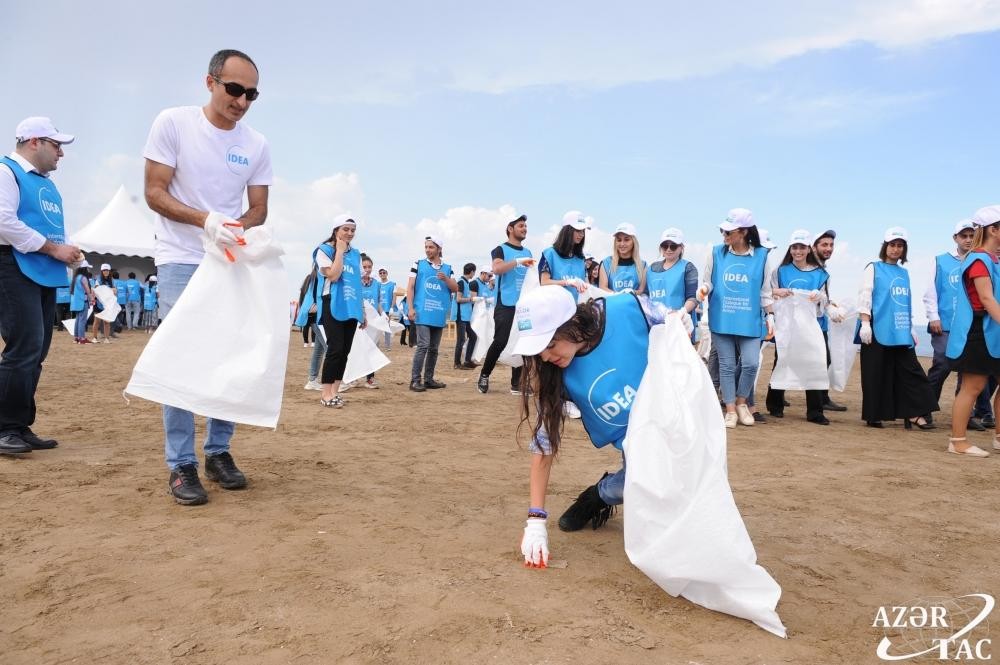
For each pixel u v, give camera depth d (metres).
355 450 5.22
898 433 6.93
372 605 2.42
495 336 8.91
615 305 2.86
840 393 11.13
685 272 7.09
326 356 7.41
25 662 2.00
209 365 3.50
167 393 3.42
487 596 2.54
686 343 2.62
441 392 9.16
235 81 3.73
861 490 4.39
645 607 2.51
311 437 5.72
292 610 2.37
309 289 8.60
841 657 2.19
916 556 3.18
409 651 2.12
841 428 7.20
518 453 5.30
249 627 2.24
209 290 3.55
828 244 7.80
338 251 7.13
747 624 2.40
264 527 3.26
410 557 2.92
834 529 3.55
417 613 2.37
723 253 7.00
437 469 4.67
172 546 2.96
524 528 3.41
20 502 3.56
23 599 2.42
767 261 6.92
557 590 2.63
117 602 2.40
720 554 2.38
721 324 6.96
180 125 3.77
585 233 7.56
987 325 5.58
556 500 3.98
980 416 7.72
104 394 7.98
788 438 6.37
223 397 3.49
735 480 4.61
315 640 2.16
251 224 4.09
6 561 2.76
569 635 2.26
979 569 3.02
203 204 3.86
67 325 19.94
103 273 19.20
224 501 3.70
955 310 5.77
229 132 3.93
